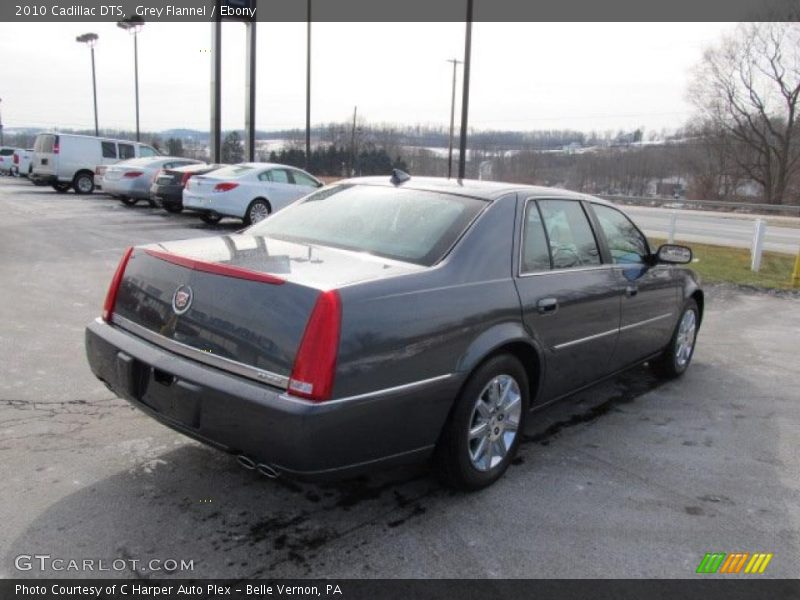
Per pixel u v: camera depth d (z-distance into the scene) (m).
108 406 4.39
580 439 4.37
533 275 3.78
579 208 4.48
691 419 4.83
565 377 4.16
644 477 3.84
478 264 3.48
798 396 5.46
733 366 6.32
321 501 3.34
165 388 3.04
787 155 52.25
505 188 4.04
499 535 3.12
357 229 3.73
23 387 4.67
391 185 4.16
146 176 18.52
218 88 24.48
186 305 3.08
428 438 3.19
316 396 2.69
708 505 3.54
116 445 3.82
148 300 3.29
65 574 2.67
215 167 16.77
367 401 2.83
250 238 3.73
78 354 5.46
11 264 9.28
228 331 2.92
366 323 2.84
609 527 3.26
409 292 3.06
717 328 7.99
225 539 2.97
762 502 3.60
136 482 3.41
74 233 12.86
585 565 2.93
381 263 3.26
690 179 57.69
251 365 2.82
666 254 5.08
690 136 57.28
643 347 5.09
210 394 2.84
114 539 2.92
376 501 3.38
